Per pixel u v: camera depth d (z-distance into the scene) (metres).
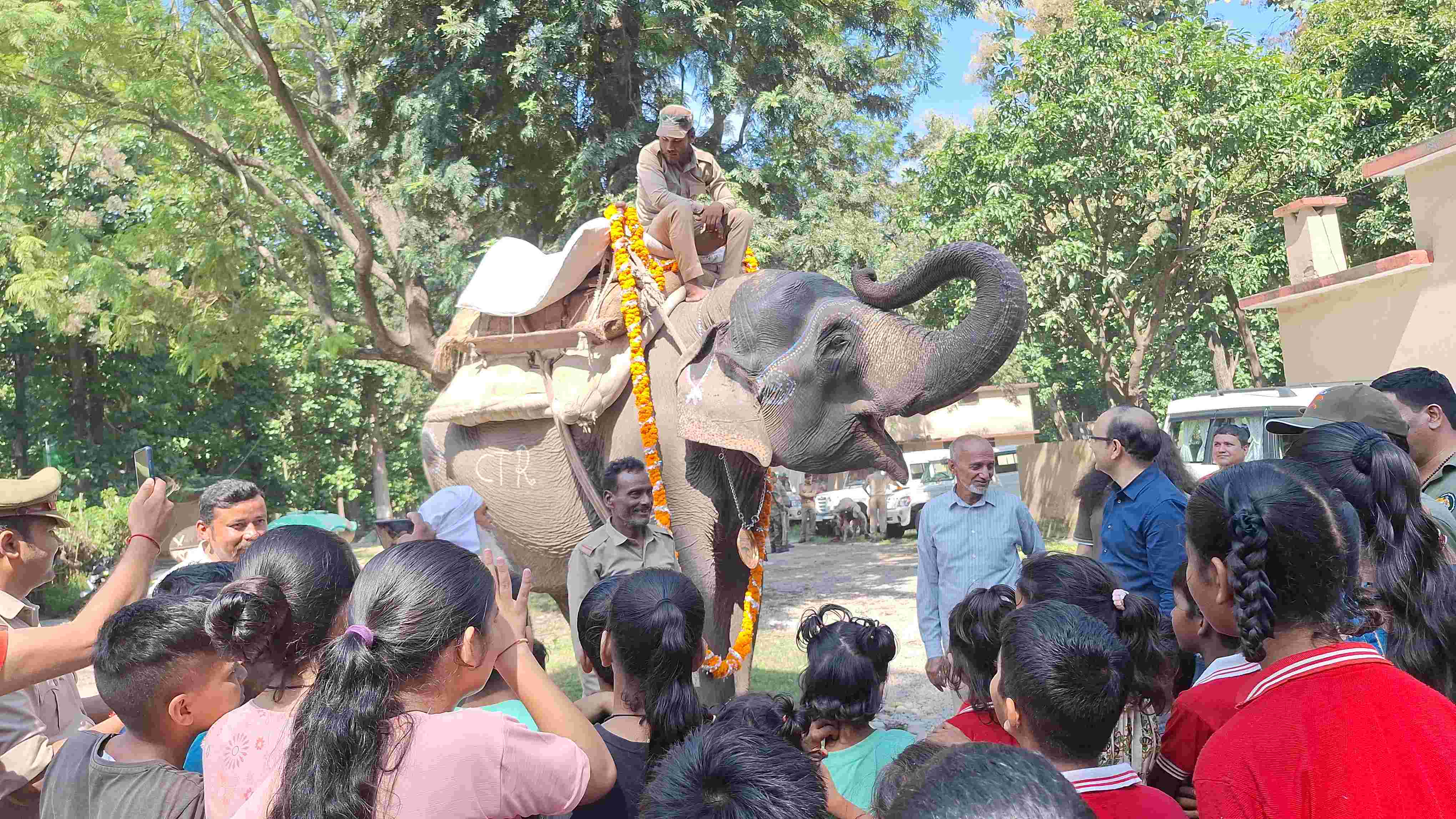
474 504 4.85
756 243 13.16
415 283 13.82
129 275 14.42
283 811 1.81
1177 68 16.98
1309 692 1.88
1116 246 18.70
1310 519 1.92
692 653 2.63
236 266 14.73
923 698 6.95
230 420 24.47
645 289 5.28
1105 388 19.55
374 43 13.70
